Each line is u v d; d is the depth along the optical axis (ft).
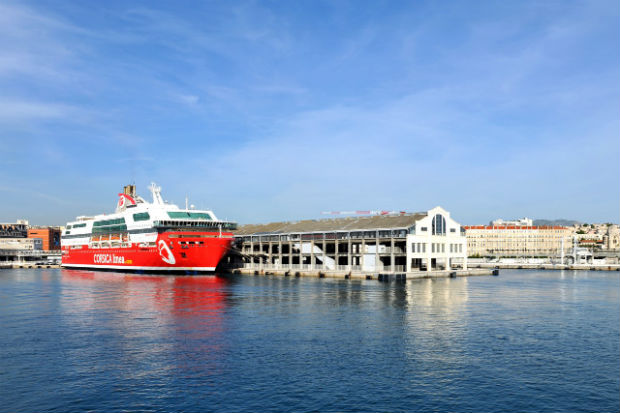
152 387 122.52
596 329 189.16
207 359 145.28
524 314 222.28
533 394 119.24
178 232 434.71
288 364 140.56
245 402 113.50
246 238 530.68
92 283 383.86
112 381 126.82
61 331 183.01
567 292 319.06
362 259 434.30
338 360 144.46
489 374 132.98
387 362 142.82
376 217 463.01
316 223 501.97
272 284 359.05
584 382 127.54
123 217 501.97
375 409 110.01
